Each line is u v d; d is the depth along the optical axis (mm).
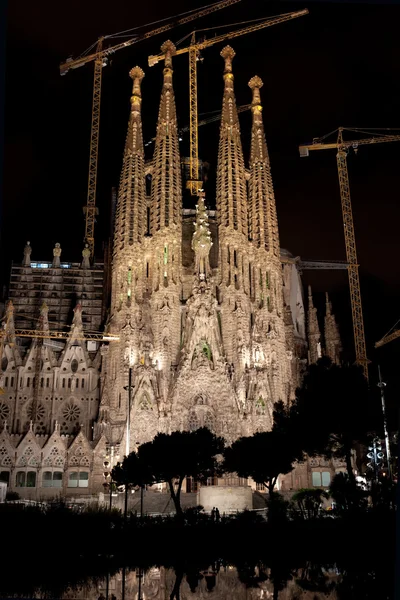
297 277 141000
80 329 116625
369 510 49625
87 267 137750
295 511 57812
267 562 40625
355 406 60656
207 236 113375
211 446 65625
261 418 103188
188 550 48469
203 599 27891
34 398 110312
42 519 47438
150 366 103500
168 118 122938
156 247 113562
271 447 66125
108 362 109500
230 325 111062
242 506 75875
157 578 34094
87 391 112938
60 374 113375
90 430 110438
